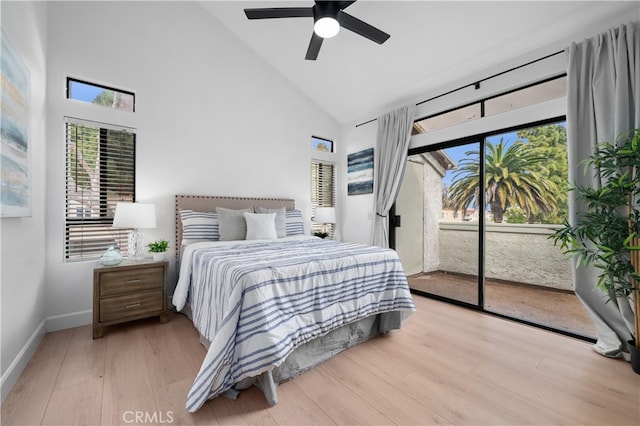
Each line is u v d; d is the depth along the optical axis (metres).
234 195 3.59
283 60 3.83
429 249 3.53
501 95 2.84
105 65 2.67
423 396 1.54
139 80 2.87
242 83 3.67
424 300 3.34
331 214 4.26
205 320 1.95
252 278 1.54
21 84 1.69
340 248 2.51
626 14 2.03
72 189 2.53
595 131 2.12
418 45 2.89
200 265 2.21
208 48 3.37
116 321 2.30
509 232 3.42
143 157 2.90
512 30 2.43
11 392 1.52
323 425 1.32
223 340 1.43
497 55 2.71
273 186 3.99
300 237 3.42
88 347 2.06
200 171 3.30
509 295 3.31
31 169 1.90
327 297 1.87
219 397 1.51
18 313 1.71
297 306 1.70
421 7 2.51
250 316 1.48
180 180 3.15
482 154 2.99
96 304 2.21
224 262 1.86
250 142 3.74
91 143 2.63
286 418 1.36
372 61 3.32
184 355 1.96
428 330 2.45
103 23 2.68
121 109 2.80
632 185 1.76
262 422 1.33
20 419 1.32
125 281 2.35
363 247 2.58
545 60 2.47
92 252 2.62
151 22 2.96
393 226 3.93
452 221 3.30
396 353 2.03
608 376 1.74
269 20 3.23
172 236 3.07
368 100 4.04
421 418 1.37
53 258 2.39
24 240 1.83
